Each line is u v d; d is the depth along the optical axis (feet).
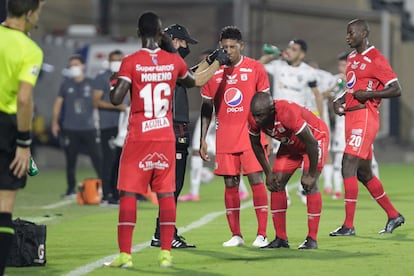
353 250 81.82
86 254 80.33
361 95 92.02
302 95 124.26
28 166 62.54
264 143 83.56
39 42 246.47
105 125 129.18
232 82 84.69
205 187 165.37
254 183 84.79
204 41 302.45
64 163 243.40
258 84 85.10
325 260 76.07
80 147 143.13
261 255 79.00
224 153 84.64
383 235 92.43
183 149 84.48
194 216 112.88
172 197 72.64
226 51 84.17
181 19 305.94
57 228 100.83
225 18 302.45
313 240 82.94
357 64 93.04
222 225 102.83
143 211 119.55
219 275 68.95
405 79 321.93
